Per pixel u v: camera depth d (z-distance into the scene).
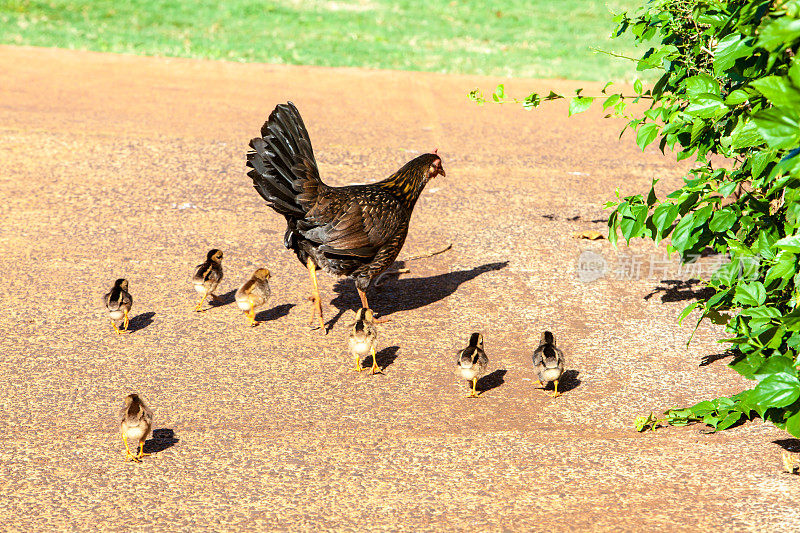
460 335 12.62
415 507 8.44
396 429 9.98
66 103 25.34
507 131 24.45
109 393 10.73
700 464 9.19
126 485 8.78
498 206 18.25
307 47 35.44
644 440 9.73
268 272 13.04
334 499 8.57
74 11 38.97
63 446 9.50
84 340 12.14
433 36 38.69
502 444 9.64
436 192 19.09
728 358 11.80
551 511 8.37
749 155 10.05
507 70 32.31
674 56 11.84
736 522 8.12
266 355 11.91
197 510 8.37
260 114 25.23
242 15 40.97
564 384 11.13
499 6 45.72
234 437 9.75
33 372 11.19
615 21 13.11
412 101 27.55
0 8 37.72
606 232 16.70
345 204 12.03
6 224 16.30
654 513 8.30
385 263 12.75
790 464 8.98
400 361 11.80
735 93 8.68
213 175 19.77
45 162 20.11
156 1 42.28
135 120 23.94
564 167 21.11
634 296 13.90
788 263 8.50
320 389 10.96
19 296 13.38
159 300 13.56
